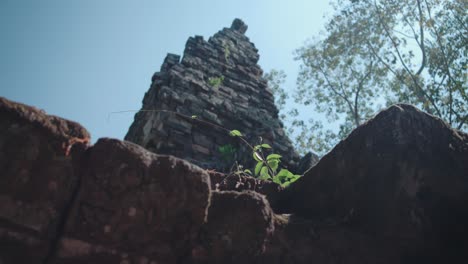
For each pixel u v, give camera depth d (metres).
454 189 2.49
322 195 2.85
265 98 13.80
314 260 2.33
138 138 11.61
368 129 2.75
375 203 2.59
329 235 2.47
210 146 10.54
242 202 2.20
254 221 2.18
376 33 17.94
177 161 2.10
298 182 3.07
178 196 2.04
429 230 2.46
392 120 2.69
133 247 1.97
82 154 2.02
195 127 10.71
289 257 2.29
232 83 13.52
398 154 2.59
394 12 17.44
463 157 2.61
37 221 1.86
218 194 2.24
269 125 11.91
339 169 2.82
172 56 13.45
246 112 11.89
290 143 11.57
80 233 1.91
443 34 15.58
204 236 2.11
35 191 1.88
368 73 19.47
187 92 11.82
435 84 15.05
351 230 2.54
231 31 15.97
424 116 2.70
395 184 2.56
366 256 2.45
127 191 1.99
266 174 4.12
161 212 2.02
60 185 1.93
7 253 1.78
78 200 1.94
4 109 1.90
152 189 2.02
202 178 2.11
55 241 1.88
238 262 2.11
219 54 14.56
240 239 2.14
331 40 18.97
